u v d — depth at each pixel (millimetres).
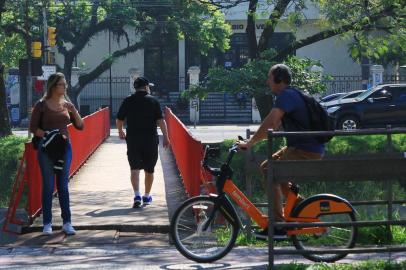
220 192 13797
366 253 14047
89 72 85500
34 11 69438
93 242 17234
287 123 13242
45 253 15812
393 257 14281
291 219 13156
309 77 34781
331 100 56781
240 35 87625
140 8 77438
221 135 57031
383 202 15289
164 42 80562
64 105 17797
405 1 32562
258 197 25125
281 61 36250
